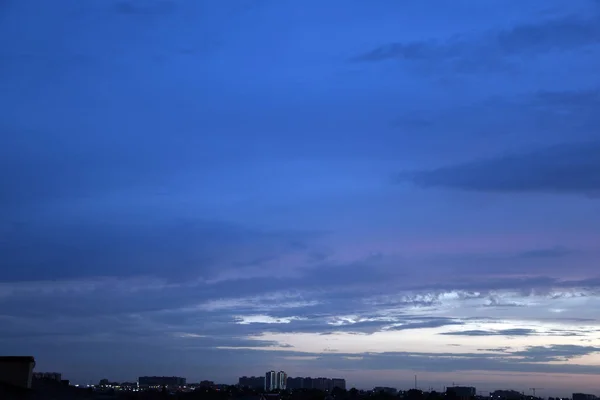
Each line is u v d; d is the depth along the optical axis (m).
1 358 53.97
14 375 53.69
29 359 54.28
